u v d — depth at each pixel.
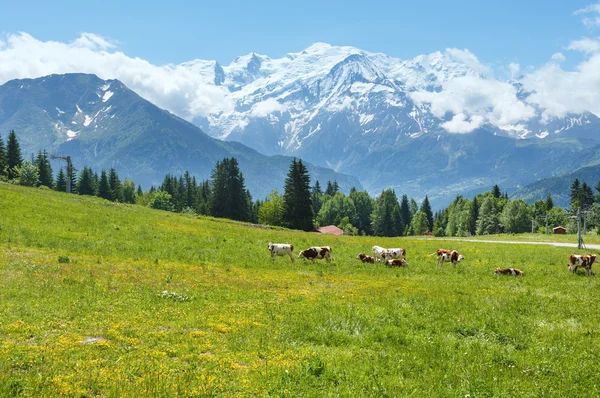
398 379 11.39
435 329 16.59
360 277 29.12
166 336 13.82
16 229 32.34
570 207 168.75
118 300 17.66
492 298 22.39
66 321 14.48
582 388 11.29
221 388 10.32
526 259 42.69
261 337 14.33
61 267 22.80
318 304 19.47
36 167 135.38
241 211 132.12
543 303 21.56
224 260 32.09
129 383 10.12
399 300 20.97
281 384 10.74
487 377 11.73
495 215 166.12
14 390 9.29
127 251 31.34
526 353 14.05
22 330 13.03
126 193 192.00
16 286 17.88
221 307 18.22
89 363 11.14
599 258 45.75
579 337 15.83
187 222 53.66
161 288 20.73
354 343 14.65
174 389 10.00
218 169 131.25
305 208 116.19
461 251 51.34
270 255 36.59
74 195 63.03
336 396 10.18
